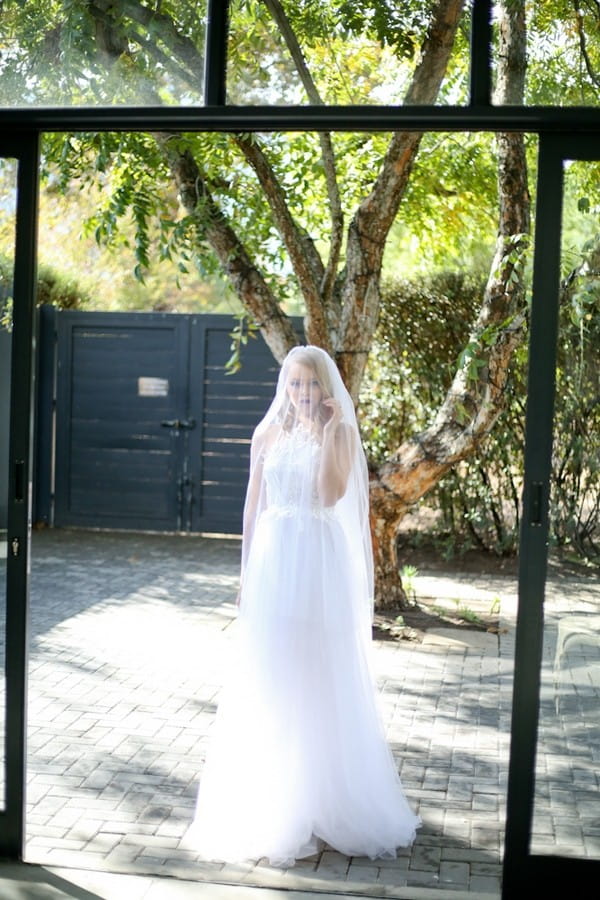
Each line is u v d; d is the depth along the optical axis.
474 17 2.94
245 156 5.68
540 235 2.97
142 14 3.09
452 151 7.06
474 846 3.42
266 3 3.04
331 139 6.36
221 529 9.46
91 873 3.15
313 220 7.07
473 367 5.79
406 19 3.00
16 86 3.16
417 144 5.65
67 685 5.09
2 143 3.20
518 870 3.04
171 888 3.06
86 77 3.13
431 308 8.56
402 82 3.02
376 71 3.02
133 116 3.08
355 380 6.10
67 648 5.76
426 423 8.73
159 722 4.59
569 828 3.03
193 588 7.36
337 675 3.35
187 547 8.98
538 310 2.97
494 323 5.91
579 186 2.97
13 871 3.16
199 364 9.38
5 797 3.25
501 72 2.95
